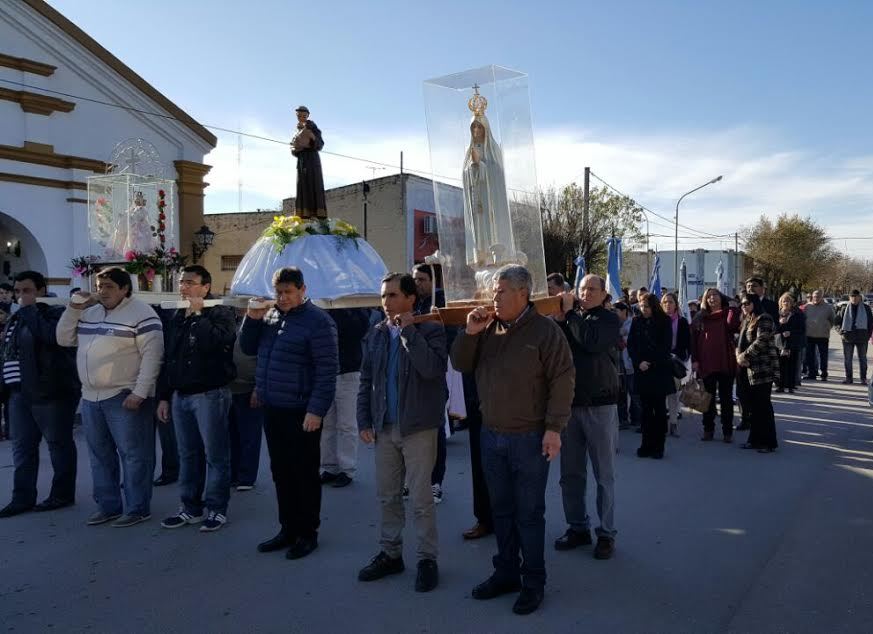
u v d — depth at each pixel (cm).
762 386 805
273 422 485
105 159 1619
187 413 546
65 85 1543
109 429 553
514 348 390
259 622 383
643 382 770
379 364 441
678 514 562
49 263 1508
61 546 505
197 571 457
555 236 3256
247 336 500
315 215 951
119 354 541
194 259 1800
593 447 478
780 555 470
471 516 568
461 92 442
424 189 2878
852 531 514
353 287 852
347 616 389
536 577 393
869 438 880
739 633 362
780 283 5784
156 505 608
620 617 382
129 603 410
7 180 1439
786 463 745
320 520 554
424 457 425
